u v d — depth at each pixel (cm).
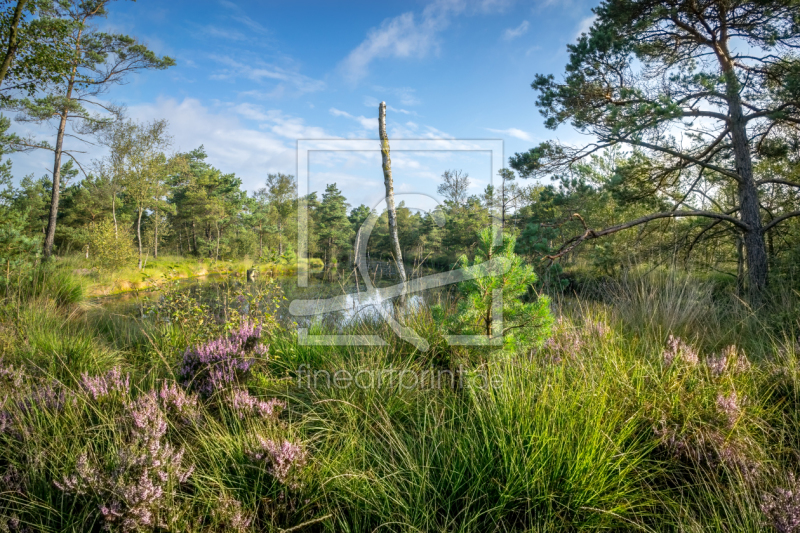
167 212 3662
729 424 237
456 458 229
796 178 738
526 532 189
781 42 623
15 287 723
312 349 392
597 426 218
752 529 181
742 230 678
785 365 302
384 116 477
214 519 191
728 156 716
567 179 721
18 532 187
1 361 336
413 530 188
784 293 472
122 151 2125
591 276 768
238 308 572
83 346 431
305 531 202
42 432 250
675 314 446
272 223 3244
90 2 1662
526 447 219
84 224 3130
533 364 303
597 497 199
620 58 688
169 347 455
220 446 242
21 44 987
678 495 214
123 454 207
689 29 679
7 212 859
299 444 230
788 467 225
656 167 755
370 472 223
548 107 781
